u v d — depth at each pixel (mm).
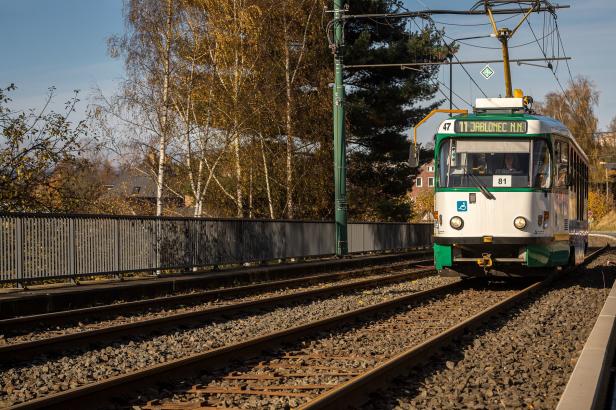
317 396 6977
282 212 34375
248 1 27031
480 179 16875
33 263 15164
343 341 10336
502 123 17016
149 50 23500
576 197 20516
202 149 25469
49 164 19875
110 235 17234
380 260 28594
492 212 16766
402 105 39438
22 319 11547
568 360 8750
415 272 22953
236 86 26172
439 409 6562
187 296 15234
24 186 19625
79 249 16344
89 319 12742
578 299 15383
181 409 6684
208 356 8367
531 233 16625
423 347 8672
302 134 33125
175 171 26609
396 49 37594
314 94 33719
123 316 13258
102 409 6684
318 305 15055
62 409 6422
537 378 7824
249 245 22891
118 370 8531
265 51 28375
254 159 30203
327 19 33562
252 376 7953
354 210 40625
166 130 23531
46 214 15492
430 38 38219
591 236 71000
